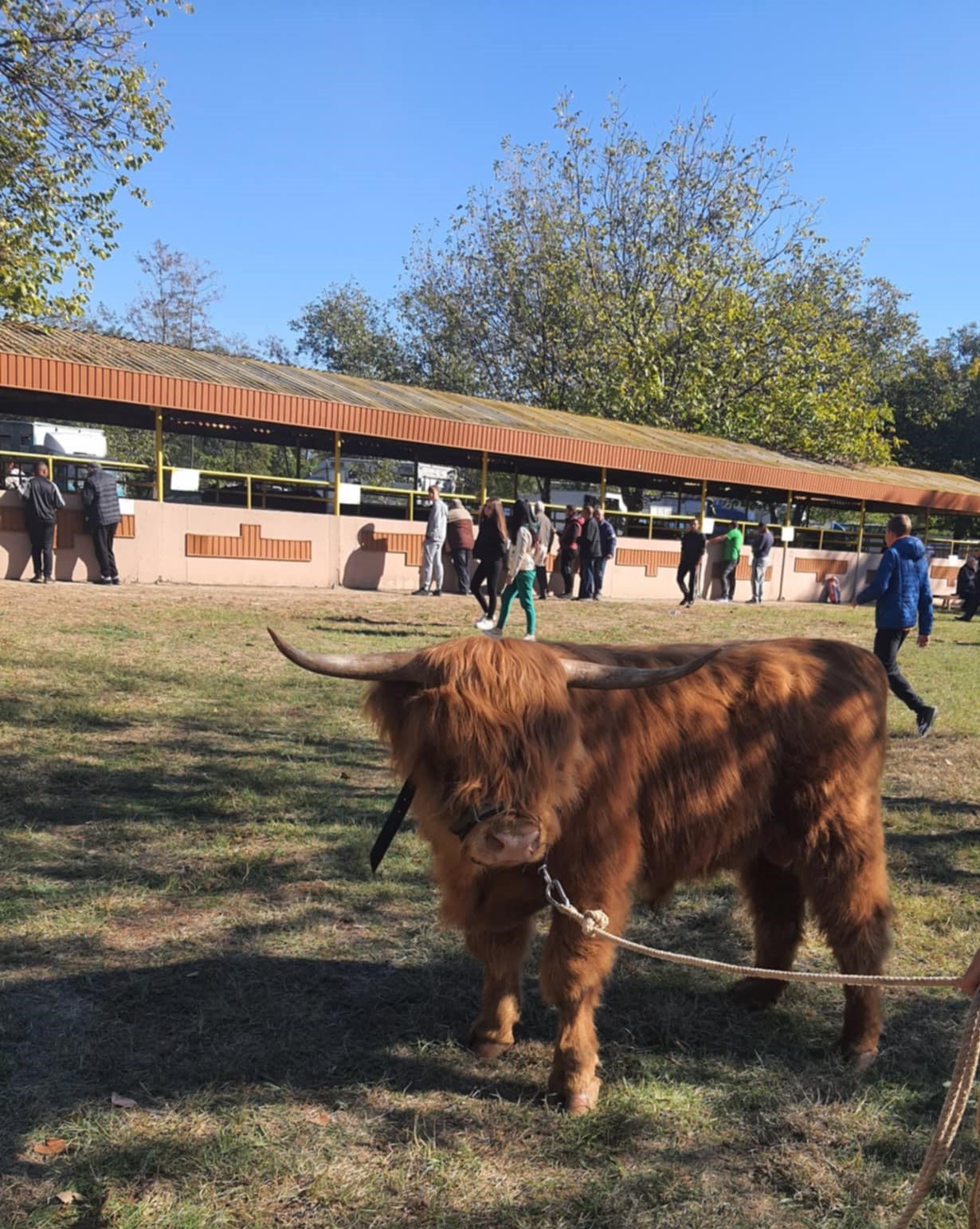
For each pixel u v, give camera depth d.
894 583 8.96
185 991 3.85
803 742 3.51
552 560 21.92
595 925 2.93
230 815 5.79
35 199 14.85
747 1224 2.70
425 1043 3.55
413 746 2.81
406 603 16.86
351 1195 2.76
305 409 17.19
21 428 20.00
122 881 4.79
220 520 17.53
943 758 8.30
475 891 3.09
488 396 38.69
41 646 10.24
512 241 36.19
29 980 3.85
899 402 53.28
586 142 34.91
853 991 3.57
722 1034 3.76
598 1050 3.60
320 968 4.11
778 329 33.88
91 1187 2.73
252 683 9.38
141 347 19.41
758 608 21.89
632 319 33.38
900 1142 3.07
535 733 2.67
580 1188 2.82
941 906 5.03
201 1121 3.06
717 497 32.41
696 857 3.51
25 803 5.72
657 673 2.88
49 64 14.88
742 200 34.12
